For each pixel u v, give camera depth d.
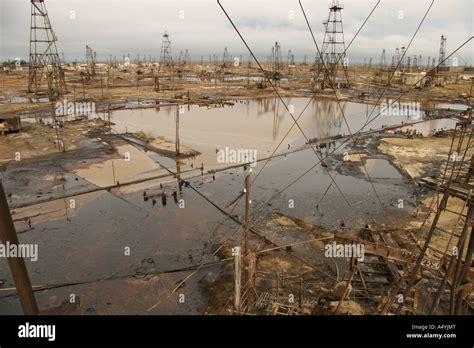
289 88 93.06
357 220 22.53
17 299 15.44
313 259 18.12
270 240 19.95
